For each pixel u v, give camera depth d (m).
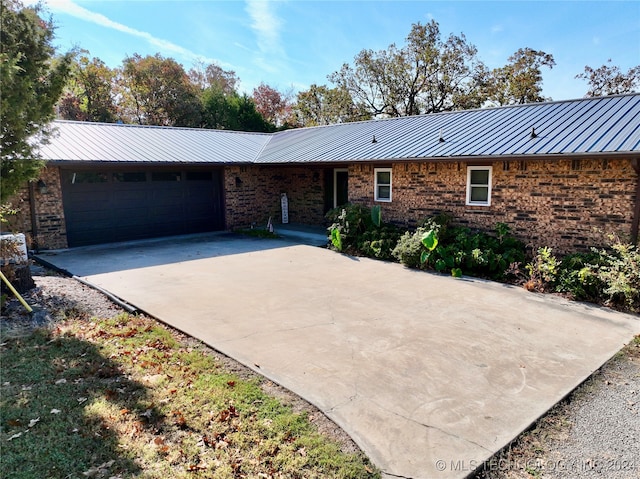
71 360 4.59
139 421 3.49
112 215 12.69
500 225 9.36
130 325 5.77
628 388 4.24
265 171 16.44
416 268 9.51
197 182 14.63
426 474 2.96
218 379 4.26
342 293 7.55
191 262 10.08
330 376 4.41
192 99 34.00
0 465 2.93
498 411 3.79
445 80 31.05
